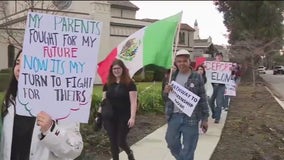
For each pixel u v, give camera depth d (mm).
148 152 8648
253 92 18047
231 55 28312
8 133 3475
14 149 3516
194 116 6480
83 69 3600
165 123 12531
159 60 8195
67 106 3566
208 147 9078
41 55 3506
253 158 8211
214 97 12898
